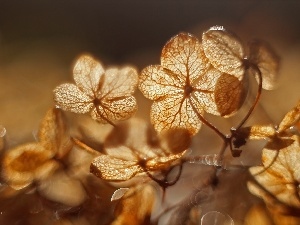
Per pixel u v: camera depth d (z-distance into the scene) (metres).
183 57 0.20
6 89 0.49
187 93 0.20
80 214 0.20
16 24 1.66
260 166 0.19
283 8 1.54
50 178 0.20
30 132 0.31
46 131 0.20
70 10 2.02
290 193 0.19
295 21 1.52
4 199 0.20
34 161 0.20
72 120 0.22
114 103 0.21
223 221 0.19
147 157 0.19
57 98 0.21
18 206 0.20
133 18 2.10
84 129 0.21
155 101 0.20
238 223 0.19
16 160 0.20
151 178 0.19
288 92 0.39
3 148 0.21
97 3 2.10
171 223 0.20
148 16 2.14
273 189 0.19
